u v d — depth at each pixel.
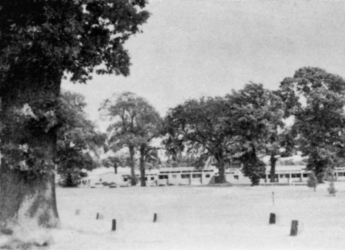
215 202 36.56
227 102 76.88
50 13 14.88
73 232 16.28
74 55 15.46
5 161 15.37
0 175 16.27
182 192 52.53
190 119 78.75
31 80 15.91
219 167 80.19
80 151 46.19
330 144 71.25
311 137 70.69
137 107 83.81
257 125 71.00
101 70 19.12
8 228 15.59
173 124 81.06
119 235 17.11
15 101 15.70
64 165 47.53
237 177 101.12
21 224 15.65
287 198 38.56
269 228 19.30
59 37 15.57
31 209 15.90
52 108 15.57
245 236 16.97
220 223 21.80
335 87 72.81
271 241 15.54
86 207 34.16
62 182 78.12
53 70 16.33
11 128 15.50
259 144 71.75
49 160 15.85
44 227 16.08
